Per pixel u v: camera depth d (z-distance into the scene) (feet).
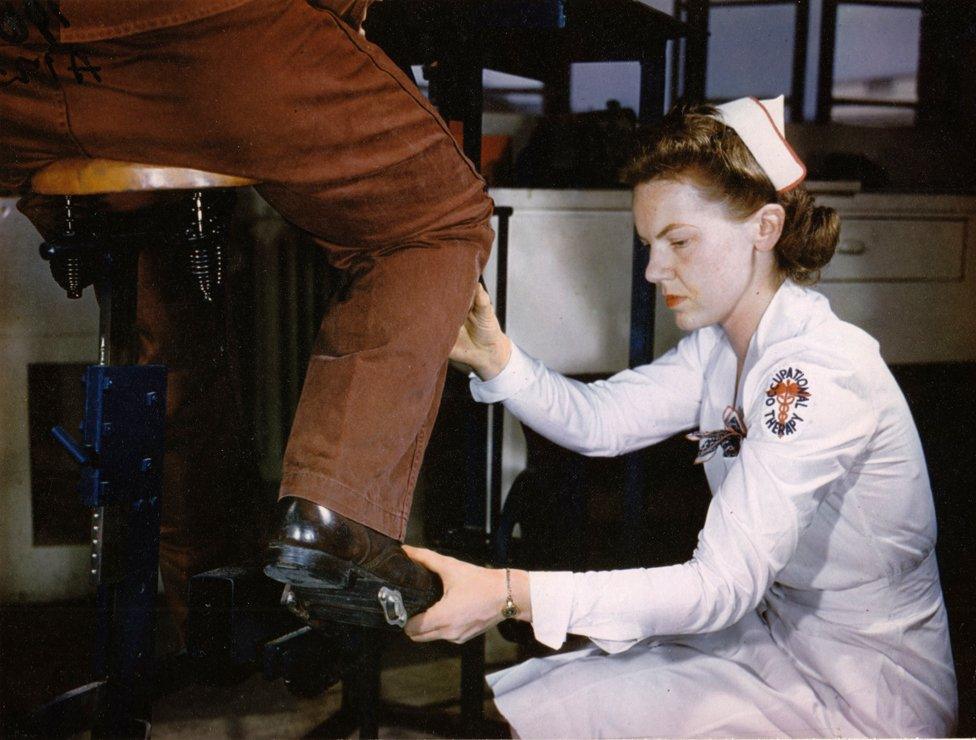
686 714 3.17
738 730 3.14
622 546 5.35
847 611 3.40
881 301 7.08
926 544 3.43
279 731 4.81
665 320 6.83
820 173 8.55
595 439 4.07
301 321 6.40
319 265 6.34
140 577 3.34
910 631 3.38
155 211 3.79
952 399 7.25
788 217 3.37
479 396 4.01
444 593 3.11
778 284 3.52
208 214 3.33
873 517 3.31
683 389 4.10
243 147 2.81
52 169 2.93
